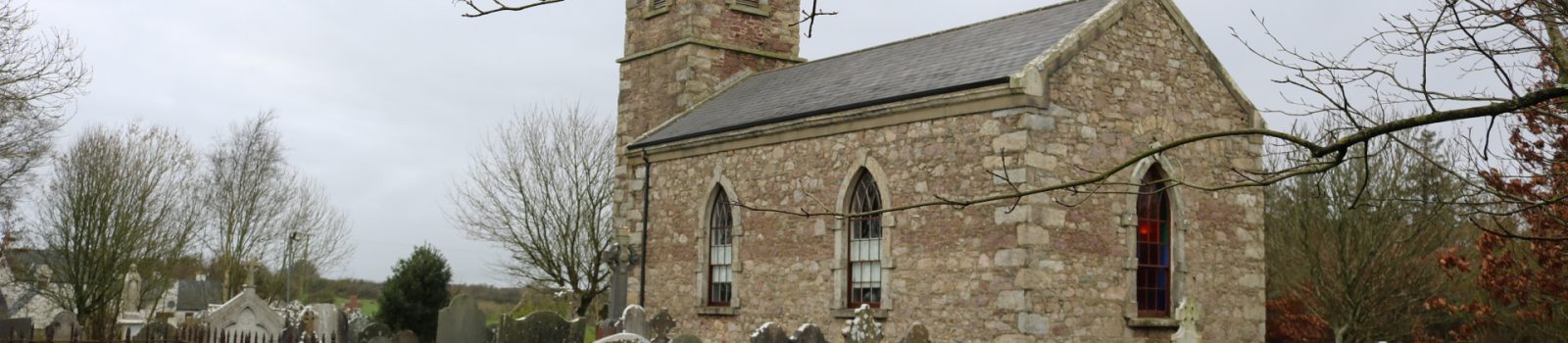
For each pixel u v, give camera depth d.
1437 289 34.75
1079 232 23.78
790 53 37.78
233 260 56.66
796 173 27.92
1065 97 23.75
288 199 64.50
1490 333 32.03
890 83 27.08
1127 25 25.19
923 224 24.97
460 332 20.11
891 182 25.66
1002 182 23.23
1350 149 35.75
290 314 33.34
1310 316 37.19
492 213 53.06
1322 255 36.94
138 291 47.09
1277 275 39.97
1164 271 25.58
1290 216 38.69
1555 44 11.67
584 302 49.28
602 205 49.47
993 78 23.48
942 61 27.06
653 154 32.56
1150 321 24.58
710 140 30.33
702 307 30.28
